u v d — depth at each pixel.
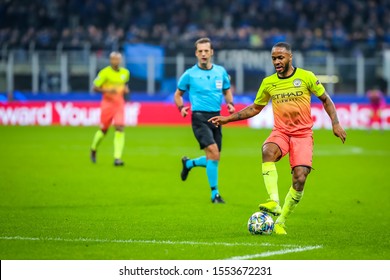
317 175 66.00
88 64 136.50
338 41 146.50
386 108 137.12
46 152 83.62
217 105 48.78
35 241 33.75
